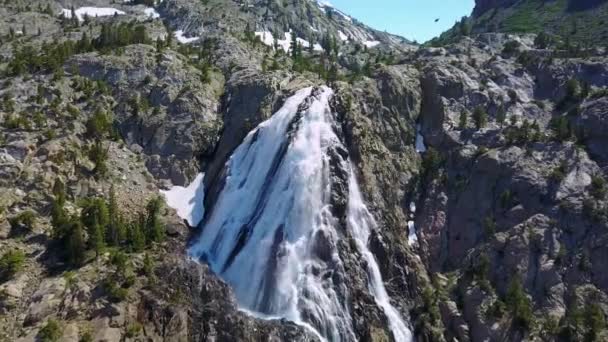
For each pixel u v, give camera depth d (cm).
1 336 6347
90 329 6431
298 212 8375
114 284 6856
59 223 7544
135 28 13038
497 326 7381
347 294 7675
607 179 8462
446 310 7800
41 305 6662
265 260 8019
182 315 6862
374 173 9038
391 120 9938
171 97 10381
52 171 8419
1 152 8319
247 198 9038
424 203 9150
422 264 8556
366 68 11925
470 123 9862
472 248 8512
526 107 10131
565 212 8219
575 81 9900
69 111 9550
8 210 7794
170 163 9662
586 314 7262
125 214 8575
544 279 7781
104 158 9088
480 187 8944
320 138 9056
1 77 10506
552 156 8856
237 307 7656
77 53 11550
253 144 9594
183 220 9031
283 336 7031
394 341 7519
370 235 8394
